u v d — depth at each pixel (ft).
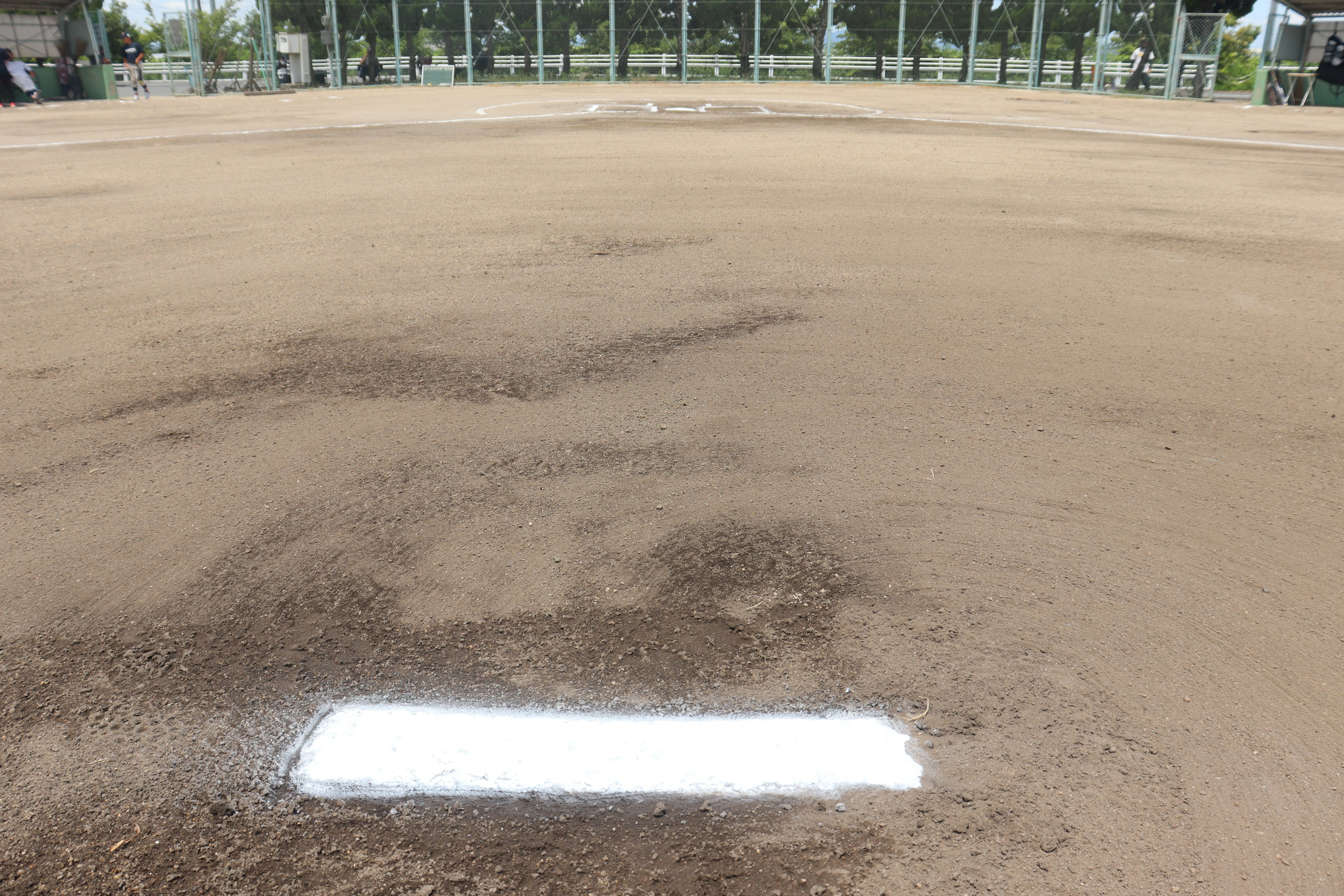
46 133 57.93
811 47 126.62
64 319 18.07
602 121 61.93
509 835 6.31
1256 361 15.34
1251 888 5.81
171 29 127.03
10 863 6.09
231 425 12.98
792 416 13.15
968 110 74.64
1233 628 8.43
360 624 8.59
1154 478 11.34
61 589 9.16
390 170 38.24
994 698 7.54
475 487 11.13
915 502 10.75
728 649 8.19
